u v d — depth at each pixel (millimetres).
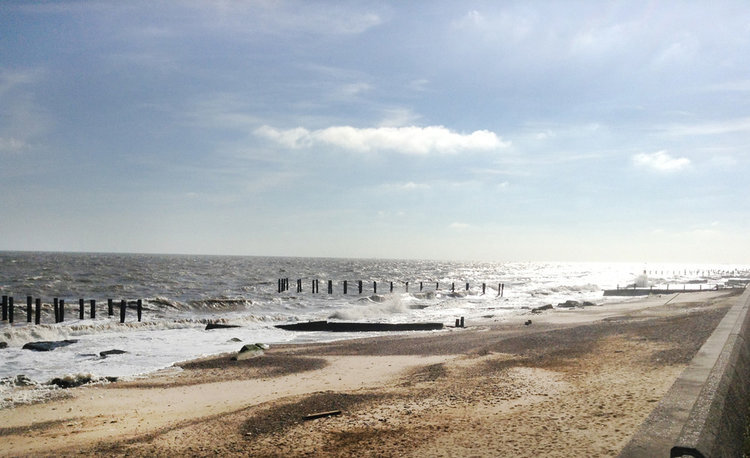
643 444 4047
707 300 38219
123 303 38062
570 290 79625
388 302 47719
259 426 9836
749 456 4891
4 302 38469
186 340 27156
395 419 9375
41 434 11125
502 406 9523
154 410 13148
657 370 11203
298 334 30469
